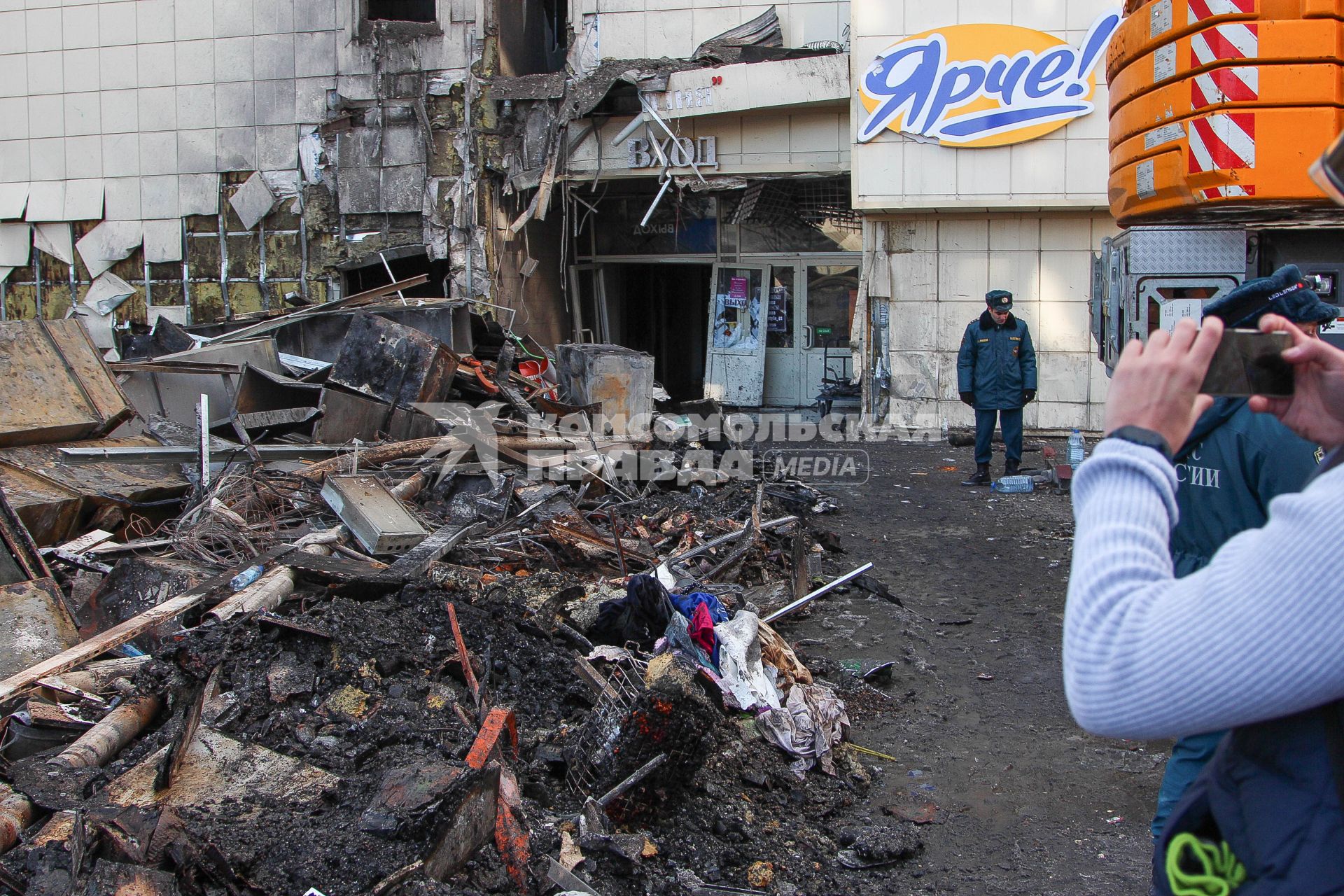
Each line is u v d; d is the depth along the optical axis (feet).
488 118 51.88
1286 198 18.30
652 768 11.89
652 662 13.09
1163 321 20.42
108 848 9.53
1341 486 3.80
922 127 45.29
